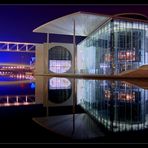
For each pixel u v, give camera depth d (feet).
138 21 111.55
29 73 271.28
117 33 108.58
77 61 180.45
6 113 22.71
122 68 109.19
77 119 19.65
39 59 179.73
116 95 38.45
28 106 28.35
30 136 13.78
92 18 112.57
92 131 15.28
